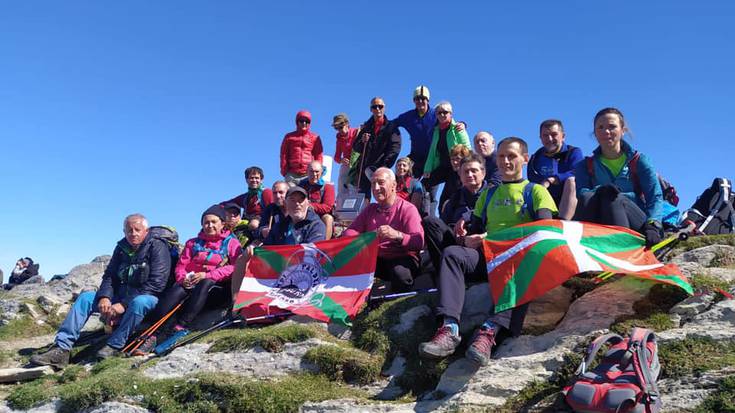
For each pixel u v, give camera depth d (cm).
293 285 419
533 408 269
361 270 405
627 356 253
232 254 489
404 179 566
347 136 701
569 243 323
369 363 343
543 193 359
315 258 422
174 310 462
